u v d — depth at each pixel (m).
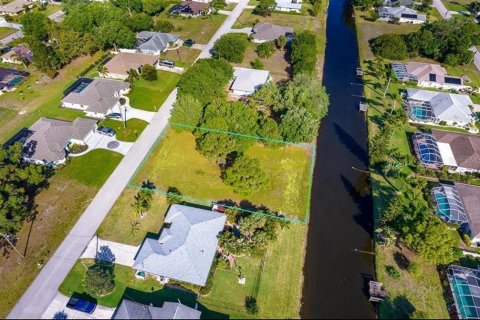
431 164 93.56
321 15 175.88
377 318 66.88
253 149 99.94
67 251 76.00
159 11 176.62
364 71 133.00
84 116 110.19
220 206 84.38
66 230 79.75
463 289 67.94
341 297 69.88
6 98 117.81
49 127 98.12
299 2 188.00
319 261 75.50
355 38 157.50
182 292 69.62
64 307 67.31
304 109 98.25
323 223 82.56
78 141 99.50
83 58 139.50
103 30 134.50
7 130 104.31
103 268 73.19
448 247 69.38
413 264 71.31
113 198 86.62
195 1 181.00
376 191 88.38
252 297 69.06
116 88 116.56
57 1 183.50
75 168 93.75
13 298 68.44
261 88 110.81
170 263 70.25
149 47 138.12
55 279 71.38
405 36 146.00
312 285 71.62
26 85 124.19
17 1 175.62
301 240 78.88
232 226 80.81
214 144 88.31
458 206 81.62
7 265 73.50
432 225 71.06
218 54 134.75
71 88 119.88
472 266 74.06
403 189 88.44
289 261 74.94
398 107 114.44
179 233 75.00
